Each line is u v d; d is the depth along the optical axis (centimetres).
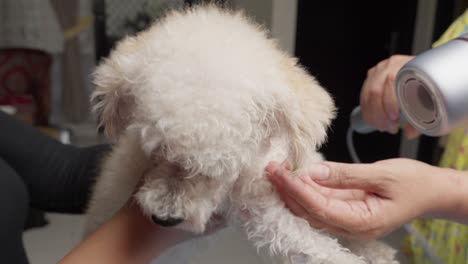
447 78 65
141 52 75
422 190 69
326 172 72
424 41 309
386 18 329
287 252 74
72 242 194
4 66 334
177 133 64
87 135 381
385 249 82
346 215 68
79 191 117
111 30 395
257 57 74
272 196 76
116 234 71
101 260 69
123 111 80
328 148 335
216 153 66
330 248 74
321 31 325
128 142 86
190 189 69
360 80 337
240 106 68
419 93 71
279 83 73
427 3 305
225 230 88
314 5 319
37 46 412
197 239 89
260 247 79
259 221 76
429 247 102
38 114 339
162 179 70
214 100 66
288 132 77
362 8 326
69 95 426
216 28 77
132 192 81
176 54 70
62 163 120
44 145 123
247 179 75
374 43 334
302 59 326
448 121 66
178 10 87
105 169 99
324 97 79
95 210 94
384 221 69
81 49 425
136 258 71
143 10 375
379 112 97
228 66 69
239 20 84
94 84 84
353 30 329
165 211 68
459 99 64
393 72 96
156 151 69
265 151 77
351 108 338
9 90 334
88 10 417
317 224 74
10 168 103
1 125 120
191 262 98
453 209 71
